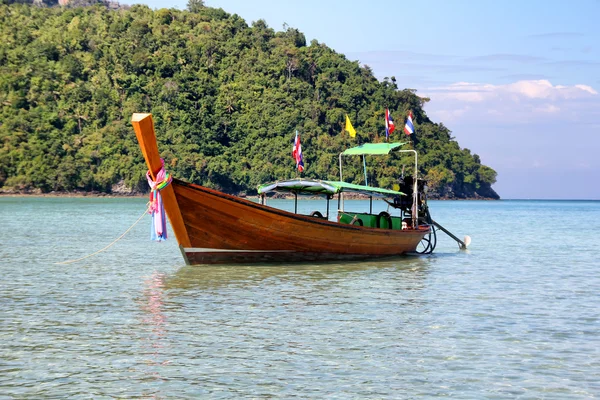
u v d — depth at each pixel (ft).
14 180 529.86
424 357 40.27
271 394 33.88
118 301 57.11
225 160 583.17
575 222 226.79
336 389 34.68
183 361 39.04
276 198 504.43
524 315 52.75
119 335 44.91
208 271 75.15
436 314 52.70
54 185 536.42
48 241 117.70
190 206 71.51
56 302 56.59
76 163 549.54
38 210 269.23
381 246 87.45
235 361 39.14
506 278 74.43
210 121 616.80
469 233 160.76
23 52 648.79
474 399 33.45
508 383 35.76
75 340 43.52
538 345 43.27
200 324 48.21
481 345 43.11
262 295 60.29
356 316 51.49
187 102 624.59
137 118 65.82
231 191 574.97
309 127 623.77
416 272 78.13
